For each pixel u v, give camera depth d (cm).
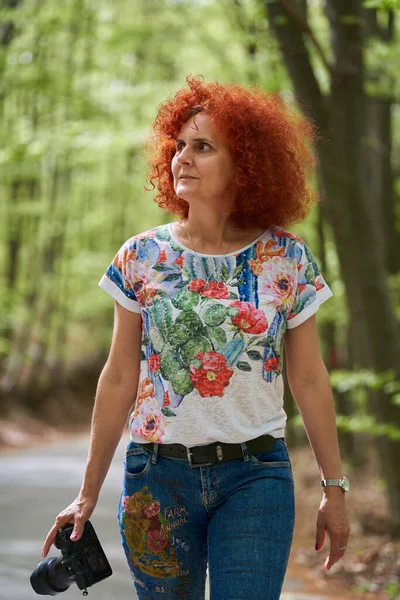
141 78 1783
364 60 890
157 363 289
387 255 1249
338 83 880
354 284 920
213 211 295
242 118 294
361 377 899
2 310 2514
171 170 311
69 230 2905
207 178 293
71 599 630
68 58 1759
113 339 305
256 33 1188
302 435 2170
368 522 1012
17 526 983
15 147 1435
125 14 2003
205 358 283
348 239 909
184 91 306
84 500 303
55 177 2559
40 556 796
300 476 1630
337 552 298
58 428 2995
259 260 294
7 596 629
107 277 303
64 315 3272
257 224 299
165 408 286
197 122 296
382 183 1255
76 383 3600
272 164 297
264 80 1159
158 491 289
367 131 931
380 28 1191
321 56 856
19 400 2972
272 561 277
